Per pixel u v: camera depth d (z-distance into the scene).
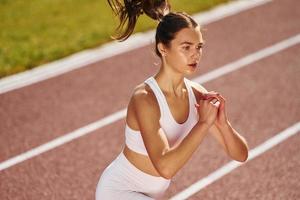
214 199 7.67
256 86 11.32
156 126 4.71
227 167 8.42
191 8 15.79
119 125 9.84
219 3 16.27
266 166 8.45
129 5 5.05
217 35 14.12
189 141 4.54
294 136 9.37
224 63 12.48
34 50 13.36
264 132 9.52
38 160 8.75
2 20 15.30
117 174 5.05
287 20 15.06
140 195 5.01
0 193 7.91
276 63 12.48
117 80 11.72
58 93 11.15
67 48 13.43
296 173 8.25
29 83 11.66
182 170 8.34
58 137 9.45
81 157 8.81
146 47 13.40
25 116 10.20
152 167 4.95
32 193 7.90
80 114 10.25
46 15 15.60
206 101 4.61
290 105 10.48
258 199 7.64
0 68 12.40
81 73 12.09
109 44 13.62
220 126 4.97
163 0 5.07
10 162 8.71
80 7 16.11
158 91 4.77
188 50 4.66
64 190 7.95
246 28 14.58
